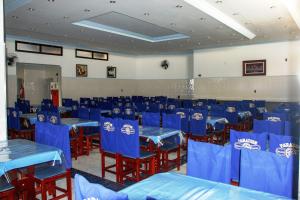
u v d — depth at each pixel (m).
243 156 2.10
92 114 5.75
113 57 13.25
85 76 11.96
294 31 8.52
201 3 5.90
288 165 1.92
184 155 5.50
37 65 10.34
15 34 8.94
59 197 3.19
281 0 5.48
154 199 1.66
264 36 9.32
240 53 11.11
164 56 13.66
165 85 13.68
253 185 2.04
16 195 2.94
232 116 6.62
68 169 3.14
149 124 4.85
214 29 7.99
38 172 3.02
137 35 9.56
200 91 12.20
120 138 3.83
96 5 5.79
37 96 10.80
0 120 3.46
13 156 2.61
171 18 6.78
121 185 3.86
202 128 5.47
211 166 2.24
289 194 1.90
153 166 3.90
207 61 11.98
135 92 14.30
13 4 5.98
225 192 1.81
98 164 4.90
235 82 11.27
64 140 3.11
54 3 5.64
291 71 9.99
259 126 3.85
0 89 3.47
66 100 9.41
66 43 10.75
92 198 1.34
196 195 1.77
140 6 5.81
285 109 6.61
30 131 5.95
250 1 5.68
